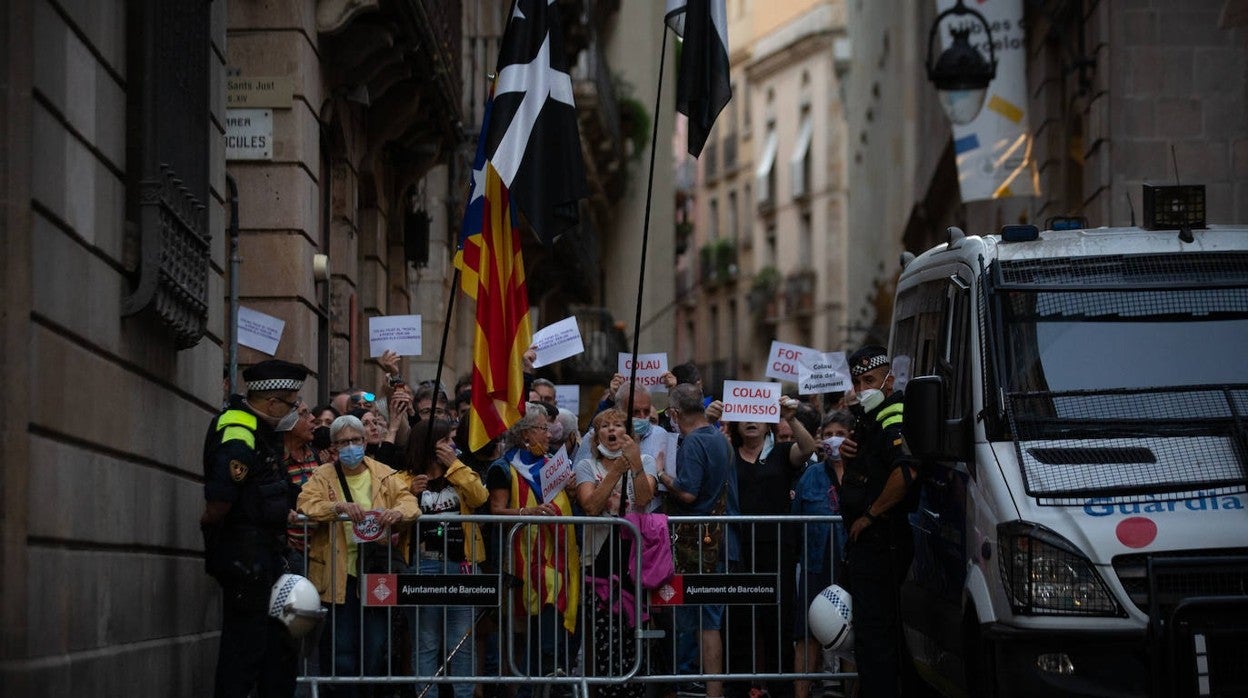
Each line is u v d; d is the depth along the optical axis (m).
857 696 11.61
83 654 8.02
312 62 15.10
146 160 9.05
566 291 35.69
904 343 11.66
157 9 9.22
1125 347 9.38
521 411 11.09
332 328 17.17
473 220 11.33
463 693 10.77
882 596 10.19
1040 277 9.69
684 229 57.72
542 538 10.87
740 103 71.38
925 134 38.34
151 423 9.52
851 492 10.26
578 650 11.02
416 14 16.25
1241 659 8.38
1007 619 8.64
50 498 7.64
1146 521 8.55
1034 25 24.28
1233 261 9.72
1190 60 19.38
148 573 9.35
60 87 7.84
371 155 18.66
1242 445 8.88
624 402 12.45
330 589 10.63
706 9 11.43
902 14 43.06
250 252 14.54
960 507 9.45
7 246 7.35
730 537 11.84
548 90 11.33
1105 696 8.39
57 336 7.79
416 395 13.22
